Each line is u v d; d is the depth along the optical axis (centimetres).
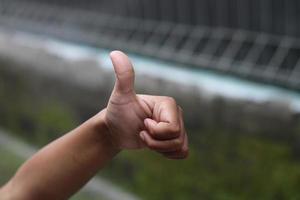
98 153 135
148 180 459
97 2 554
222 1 432
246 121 386
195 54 456
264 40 409
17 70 611
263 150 378
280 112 368
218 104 404
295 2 386
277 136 371
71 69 537
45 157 137
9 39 639
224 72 432
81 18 575
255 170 383
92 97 516
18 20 661
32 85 591
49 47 583
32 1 644
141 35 505
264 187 378
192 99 423
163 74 457
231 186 398
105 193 486
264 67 408
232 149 396
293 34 391
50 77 565
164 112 125
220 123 404
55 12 610
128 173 480
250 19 416
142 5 501
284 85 395
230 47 430
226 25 433
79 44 575
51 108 568
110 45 536
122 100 130
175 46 472
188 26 462
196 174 421
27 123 610
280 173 369
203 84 423
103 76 501
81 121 536
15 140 618
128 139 132
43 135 585
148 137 123
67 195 137
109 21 540
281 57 398
